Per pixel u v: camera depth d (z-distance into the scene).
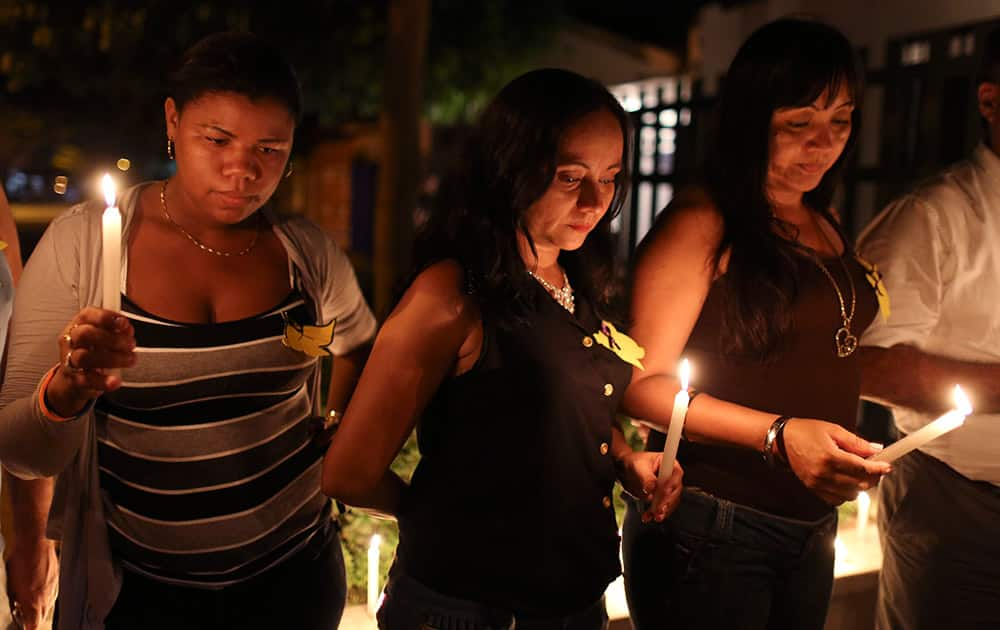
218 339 1.84
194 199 1.83
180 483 1.85
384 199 8.64
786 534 2.19
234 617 1.96
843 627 3.28
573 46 17.98
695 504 2.18
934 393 2.45
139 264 1.83
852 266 2.31
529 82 1.82
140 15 9.32
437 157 15.09
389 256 8.64
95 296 1.80
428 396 1.82
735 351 2.16
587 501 1.92
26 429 1.69
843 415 2.26
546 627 1.90
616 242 2.09
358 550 3.33
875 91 8.34
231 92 1.74
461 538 1.85
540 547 1.86
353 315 2.18
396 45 8.45
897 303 2.50
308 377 2.04
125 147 12.36
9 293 1.98
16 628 2.14
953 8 7.80
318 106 12.27
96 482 1.85
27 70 10.18
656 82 16.31
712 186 2.21
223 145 1.77
